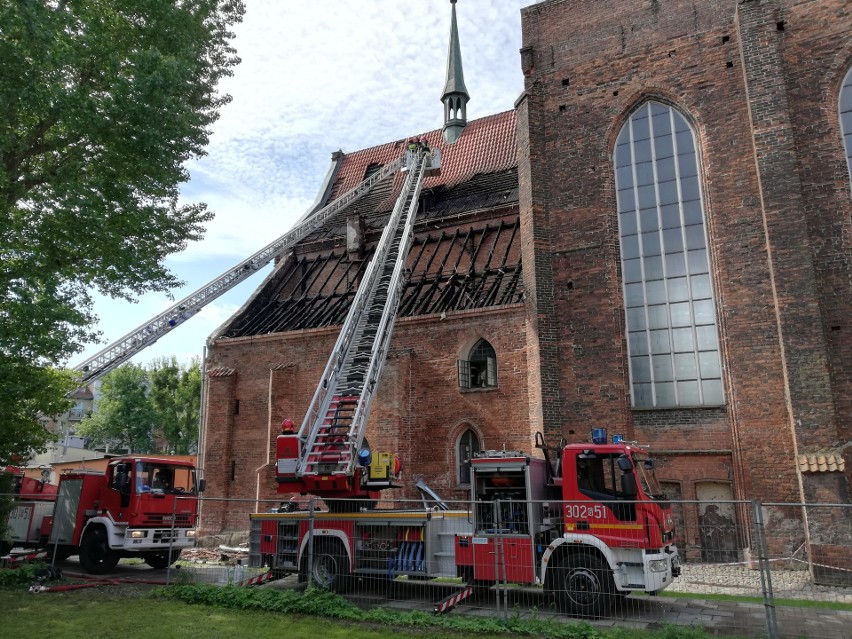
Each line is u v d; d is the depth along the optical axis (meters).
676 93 18.59
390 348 21.61
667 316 18.02
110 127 13.86
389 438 20.45
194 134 15.52
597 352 18.22
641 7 19.52
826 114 16.44
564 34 20.52
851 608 10.66
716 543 16.20
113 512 15.95
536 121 20.28
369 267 21.16
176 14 15.54
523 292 20.16
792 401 15.04
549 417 18.16
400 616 9.95
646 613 10.54
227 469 23.44
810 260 15.52
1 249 13.87
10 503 16.36
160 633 8.98
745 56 17.14
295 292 28.27
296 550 13.04
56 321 13.35
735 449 16.34
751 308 16.62
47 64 12.86
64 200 13.58
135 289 16.16
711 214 17.61
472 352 21.06
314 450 14.59
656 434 17.41
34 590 12.67
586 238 19.02
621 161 19.33
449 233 26.89
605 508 10.58
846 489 14.04
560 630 8.99
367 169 36.09
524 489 11.51
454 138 35.12
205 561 19.72
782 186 16.12
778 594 12.39
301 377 23.25
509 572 10.96
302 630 9.20
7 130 13.56
